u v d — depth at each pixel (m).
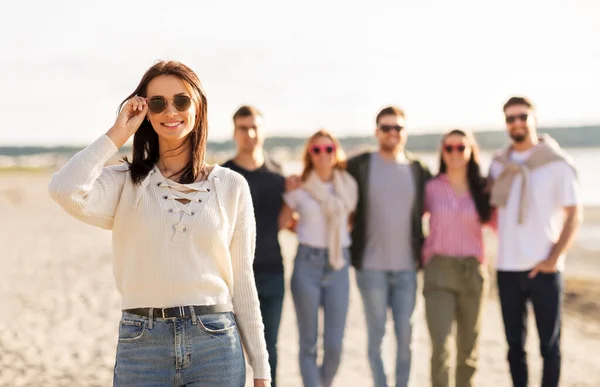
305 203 5.46
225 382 2.79
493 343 8.15
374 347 5.45
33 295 11.44
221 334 2.80
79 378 6.70
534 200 5.26
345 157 5.64
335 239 5.40
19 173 109.38
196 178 2.91
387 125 5.50
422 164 5.66
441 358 5.23
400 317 5.45
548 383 5.19
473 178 5.50
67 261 15.69
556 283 5.20
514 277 5.27
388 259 5.47
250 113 5.37
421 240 5.56
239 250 2.96
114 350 7.85
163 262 2.75
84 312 10.05
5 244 19.25
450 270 5.31
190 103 2.83
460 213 5.38
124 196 2.78
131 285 2.78
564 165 5.24
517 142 5.42
